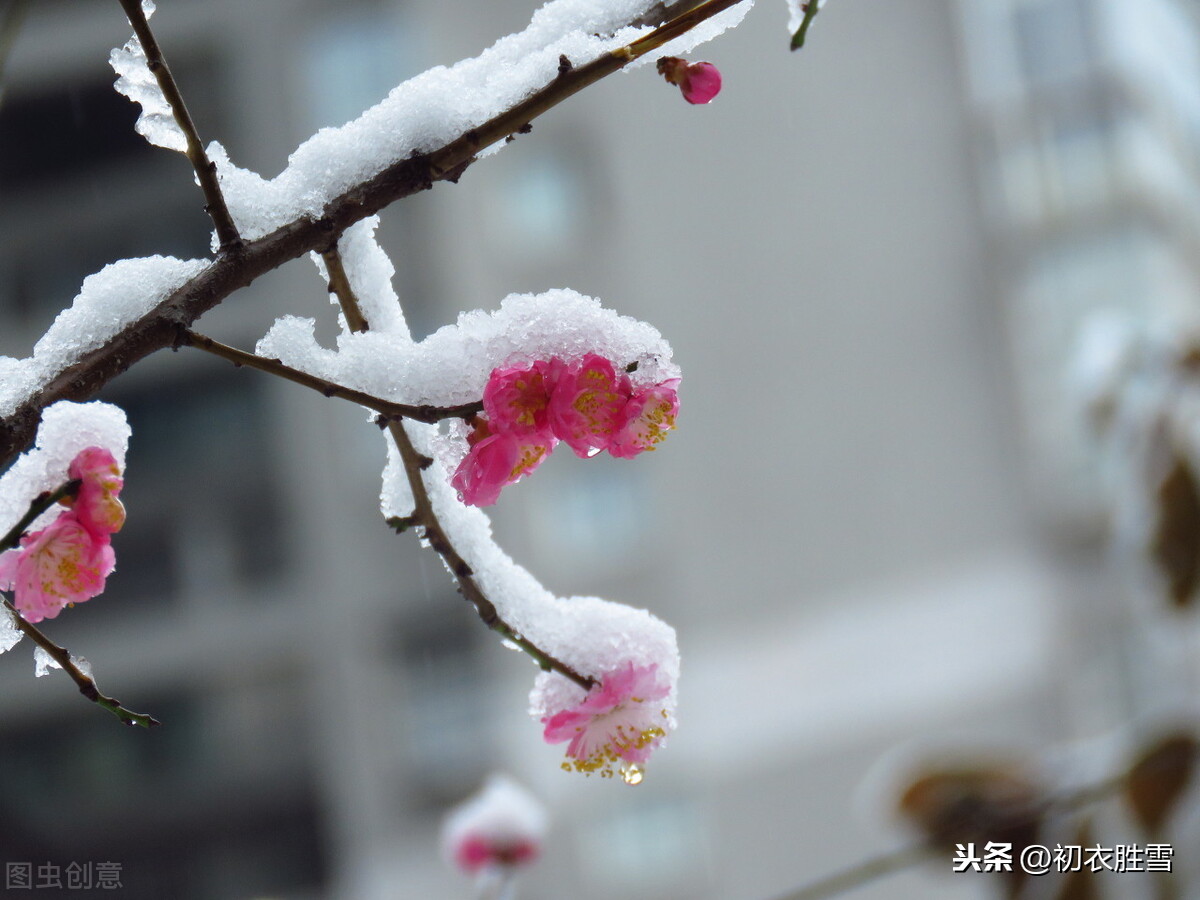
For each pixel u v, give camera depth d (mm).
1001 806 2000
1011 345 8266
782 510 8680
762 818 8367
